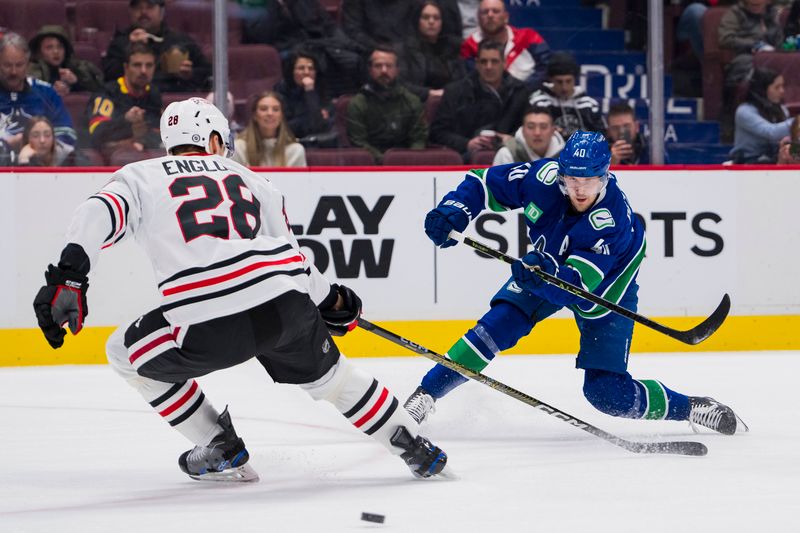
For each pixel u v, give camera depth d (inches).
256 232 305.7
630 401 410.0
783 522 273.4
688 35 761.0
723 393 529.0
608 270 382.6
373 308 682.2
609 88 768.9
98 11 698.2
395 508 290.2
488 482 327.0
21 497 312.5
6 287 649.0
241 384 569.9
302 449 391.9
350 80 711.1
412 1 716.0
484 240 685.3
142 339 301.3
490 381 354.9
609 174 388.8
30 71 682.8
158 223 297.6
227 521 276.2
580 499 301.4
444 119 717.9
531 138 713.6
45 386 565.3
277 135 693.9
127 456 381.7
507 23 753.0
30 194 651.5
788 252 711.1
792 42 762.2
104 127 690.8
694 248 703.1
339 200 678.5
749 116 753.6
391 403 319.6
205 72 703.7
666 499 301.7
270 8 714.8
